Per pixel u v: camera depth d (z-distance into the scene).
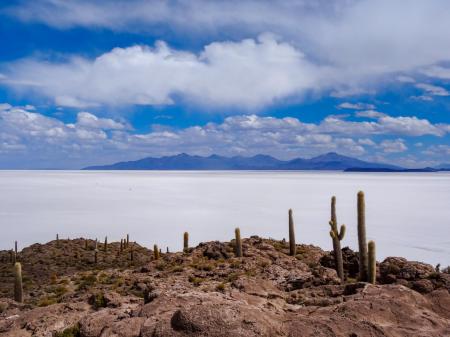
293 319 12.54
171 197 158.25
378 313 13.25
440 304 15.27
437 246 60.56
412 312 13.55
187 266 31.27
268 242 40.91
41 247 56.62
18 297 27.83
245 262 31.09
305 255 36.97
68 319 15.21
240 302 14.02
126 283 27.34
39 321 15.11
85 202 137.12
